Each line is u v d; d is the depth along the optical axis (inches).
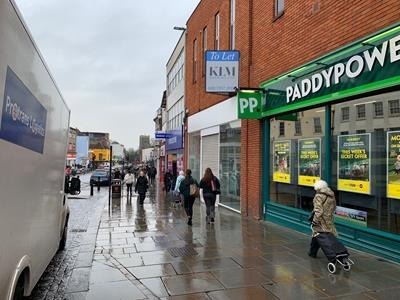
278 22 412.8
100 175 1455.5
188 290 211.3
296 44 375.2
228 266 256.5
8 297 124.5
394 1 253.3
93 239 356.2
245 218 477.7
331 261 239.1
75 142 3016.7
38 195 168.6
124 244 332.2
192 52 816.3
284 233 369.4
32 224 158.2
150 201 750.5
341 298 194.9
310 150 359.9
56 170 224.4
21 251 140.3
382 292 202.2
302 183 373.7
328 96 320.2
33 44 145.6
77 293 210.2
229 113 563.5
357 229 292.2
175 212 564.1
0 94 107.1
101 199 851.4
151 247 318.7
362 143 291.6
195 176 795.4
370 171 283.1
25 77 135.1
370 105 284.4
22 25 128.6
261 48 454.0
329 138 328.5
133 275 240.4
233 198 552.1
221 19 610.9
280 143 417.7
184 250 305.4
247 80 488.4
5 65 110.9
